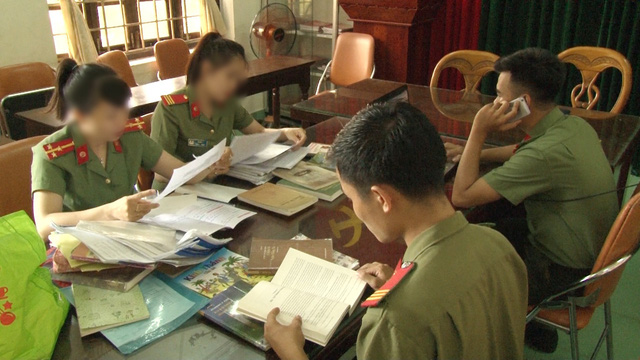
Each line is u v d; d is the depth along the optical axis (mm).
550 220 1561
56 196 1455
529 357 1910
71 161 1504
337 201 1600
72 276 1170
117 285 1144
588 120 2275
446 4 3869
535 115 1587
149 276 1207
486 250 891
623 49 3322
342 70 3848
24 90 3107
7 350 954
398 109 872
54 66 3602
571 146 1492
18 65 3094
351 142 860
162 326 1048
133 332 1031
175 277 1206
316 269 1186
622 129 2156
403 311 808
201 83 1914
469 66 2889
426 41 3920
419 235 869
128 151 1644
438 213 871
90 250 1181
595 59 2629
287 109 4855
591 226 1532
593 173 1508
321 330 992
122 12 4137
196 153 2002
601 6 3342
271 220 1481
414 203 849
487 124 1587
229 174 1781
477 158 1603
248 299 1075
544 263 1581
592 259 1546
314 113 2512
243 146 1761
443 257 837
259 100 5074
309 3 4867
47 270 1127
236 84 1940
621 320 2104
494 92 3910
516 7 3648
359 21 3857
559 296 1442
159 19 4438
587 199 1512
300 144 1964
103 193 1571
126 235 1252
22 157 1625
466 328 819
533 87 1529
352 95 2789
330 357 1020
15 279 1014
